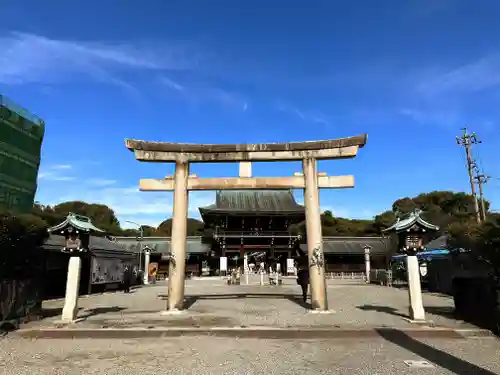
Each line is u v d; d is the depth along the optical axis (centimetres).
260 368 796
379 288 3186
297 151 1725
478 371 763
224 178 1725
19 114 1516
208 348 977
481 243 1284
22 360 870
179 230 1655
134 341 1069
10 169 1446
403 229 1340
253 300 2109
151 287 3591
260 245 6378
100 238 3250
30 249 1403
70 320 1320
